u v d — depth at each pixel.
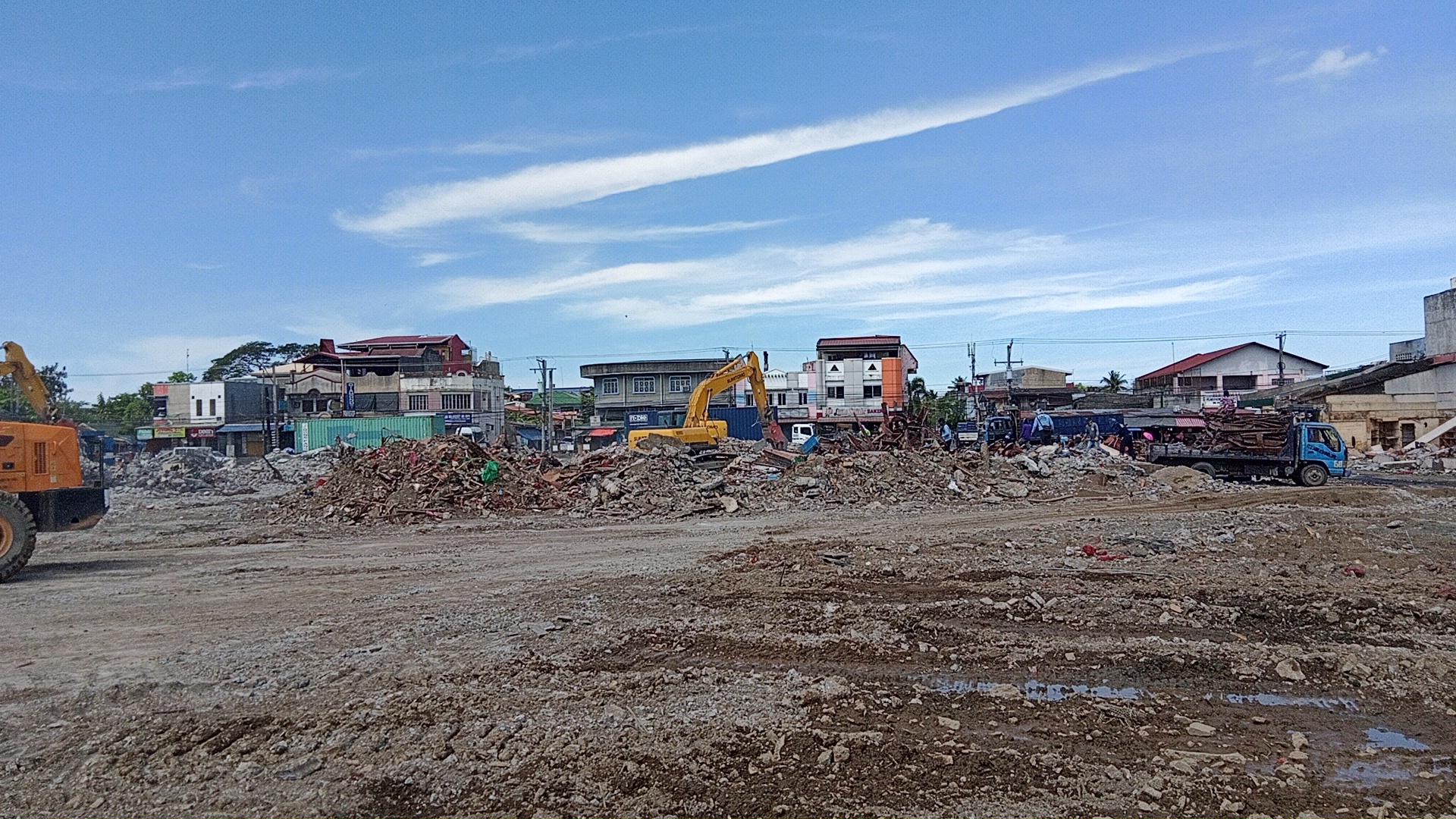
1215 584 11.34
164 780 5.82
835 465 26.88
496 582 12.85
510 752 6.16
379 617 10.45
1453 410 50.03
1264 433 31.14
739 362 37.31
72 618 10.56
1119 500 24.92
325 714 6.97
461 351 92.31
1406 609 9.88
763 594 11.31
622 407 80.94
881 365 81.94
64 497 13.84
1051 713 6.92
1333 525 17.53
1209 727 6.55
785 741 6.30
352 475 24.33
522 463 26.25
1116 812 5.27
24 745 6.47
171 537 19.36
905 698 7.27
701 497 23.45
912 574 12.48
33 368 21.09
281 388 75.44
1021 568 12.91
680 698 7.27
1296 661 8.06
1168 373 90.81
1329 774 5.83
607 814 5.29
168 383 71.25
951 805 5.34
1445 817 5.18
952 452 30.94
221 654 8.80
